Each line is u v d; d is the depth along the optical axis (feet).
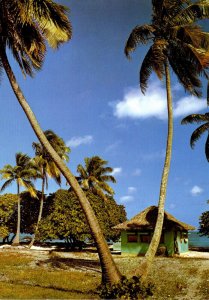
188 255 132.46
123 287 53.21
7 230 203.31
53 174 170.60
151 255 64.03
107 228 158.61
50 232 154.92
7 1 55.77
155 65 73.72
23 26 59.26
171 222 129.18
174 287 68.74
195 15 75.97
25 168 187.21
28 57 61.36
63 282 70.69
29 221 202.08
